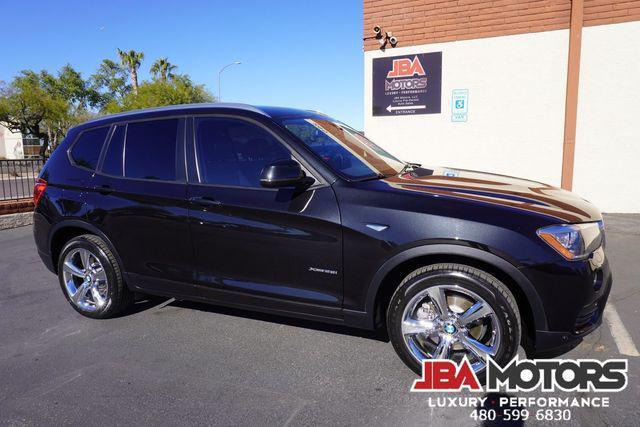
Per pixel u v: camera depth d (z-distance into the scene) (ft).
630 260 18.16
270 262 10.98
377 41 30.71
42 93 121.70
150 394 9.73
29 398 9.71
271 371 10.52
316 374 10.35
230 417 8.87
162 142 12.55
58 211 13.69
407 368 10.53
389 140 31.37
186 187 11.88
